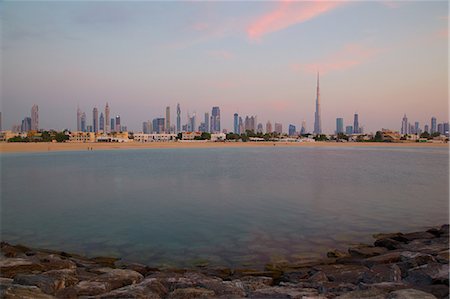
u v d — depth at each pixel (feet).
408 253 39.93
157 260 44.60
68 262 38.73
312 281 32.76
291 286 31.53
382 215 69.21
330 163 220.84
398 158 282.77
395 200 86.07
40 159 274.98
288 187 108.88
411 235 51.93
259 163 220.23
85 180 132.05
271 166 195.11
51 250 48.65
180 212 72.79
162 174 151.33
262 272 38.40
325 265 39.83
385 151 440.04
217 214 70.64
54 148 487.20
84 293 28.63
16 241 53.21
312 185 113.70
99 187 112.68
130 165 206.69
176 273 36.65
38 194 99.04
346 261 41.32
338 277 33.73
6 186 116.78
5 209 77.20
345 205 79.51
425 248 42.96
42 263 37.83
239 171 164.14
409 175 147.95
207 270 39.96
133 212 73.31
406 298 24.58
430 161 244.63
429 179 133.08
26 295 25.36
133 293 27.48
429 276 30.25
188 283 30.83
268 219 65.98
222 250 48.21
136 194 97.30
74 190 106.52
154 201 86.02
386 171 166.40
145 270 38.86
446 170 172.86
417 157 298.56
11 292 25.46
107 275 33.81
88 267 39.58
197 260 44.34
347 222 63.57
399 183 120.16
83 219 67.21
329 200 86.02
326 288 29.81
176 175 146.61
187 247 49.67
